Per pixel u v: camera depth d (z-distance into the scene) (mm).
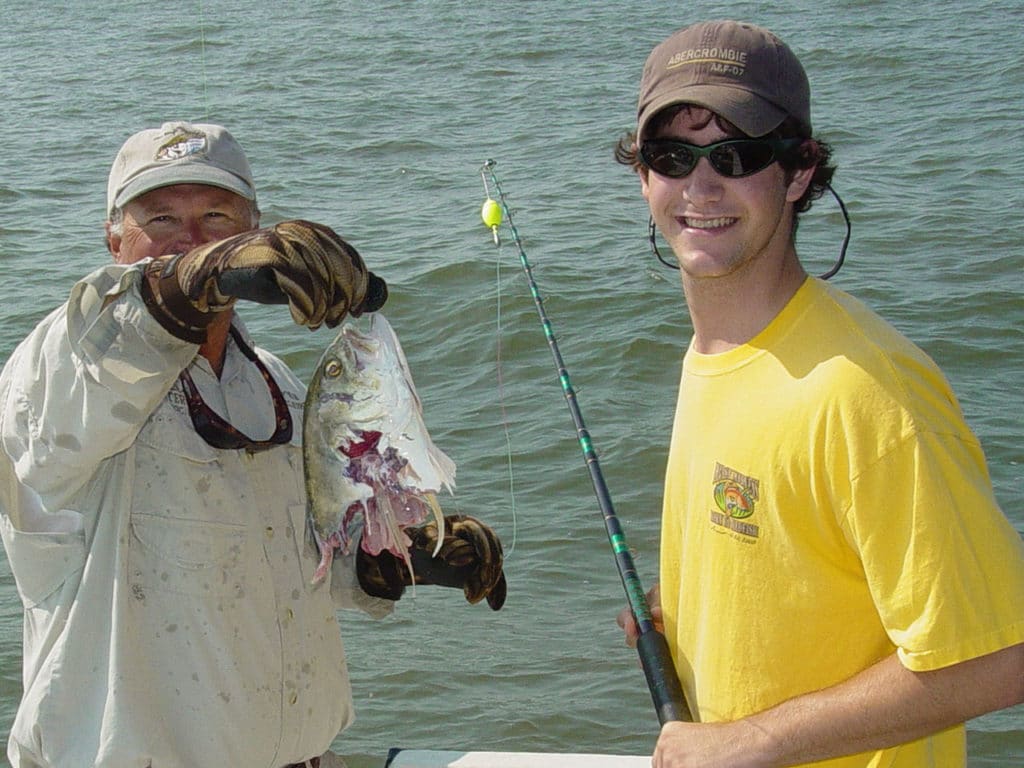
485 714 4762
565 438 6824
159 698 2422
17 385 2291
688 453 2312
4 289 9094
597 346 7914
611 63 17562
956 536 1916
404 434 2227
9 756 2562
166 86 17344
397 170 12195
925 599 1919
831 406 2016
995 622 1900
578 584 5566
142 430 2434
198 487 2445
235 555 2471
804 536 2102
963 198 10484
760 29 2219
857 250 9430
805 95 2225
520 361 7891
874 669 2016
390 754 2943
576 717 4750
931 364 2061
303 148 13273
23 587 2484
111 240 2715
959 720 1949
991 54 16250
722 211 2168
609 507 2988
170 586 2422
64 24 24016
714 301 2236
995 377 7379
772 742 2080
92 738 2402
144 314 2141
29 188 11938
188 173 2539
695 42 2205
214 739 2434
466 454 6727
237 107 15641
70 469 2258
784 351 2141
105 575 2416
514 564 5719
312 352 7820
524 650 5137
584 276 8898
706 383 2266
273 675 2516
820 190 2324
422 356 8047
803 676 2156
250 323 8281
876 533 1969
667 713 2314
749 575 2180
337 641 2699
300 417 2709
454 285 8898
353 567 2748
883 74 15672
